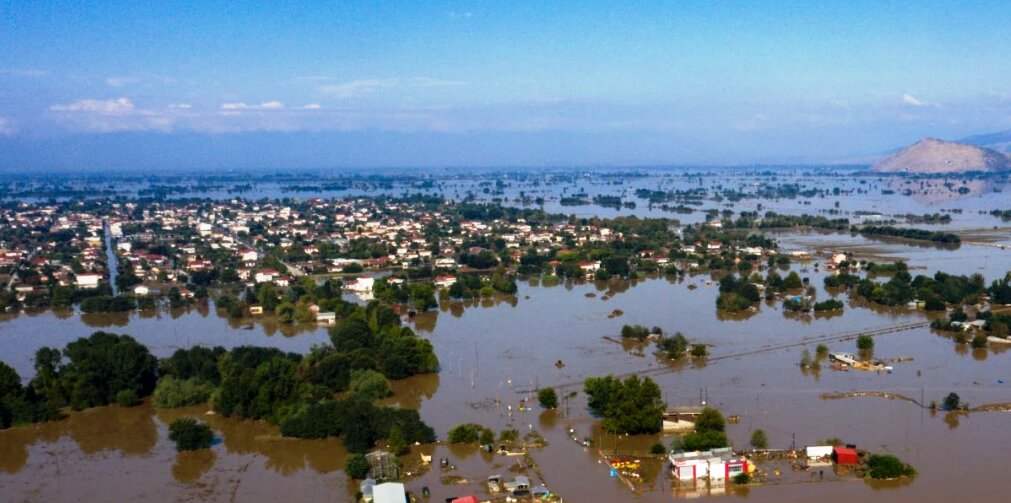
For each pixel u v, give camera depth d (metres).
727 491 123.75
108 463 139.88
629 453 138.88
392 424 143.75
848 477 127.62
